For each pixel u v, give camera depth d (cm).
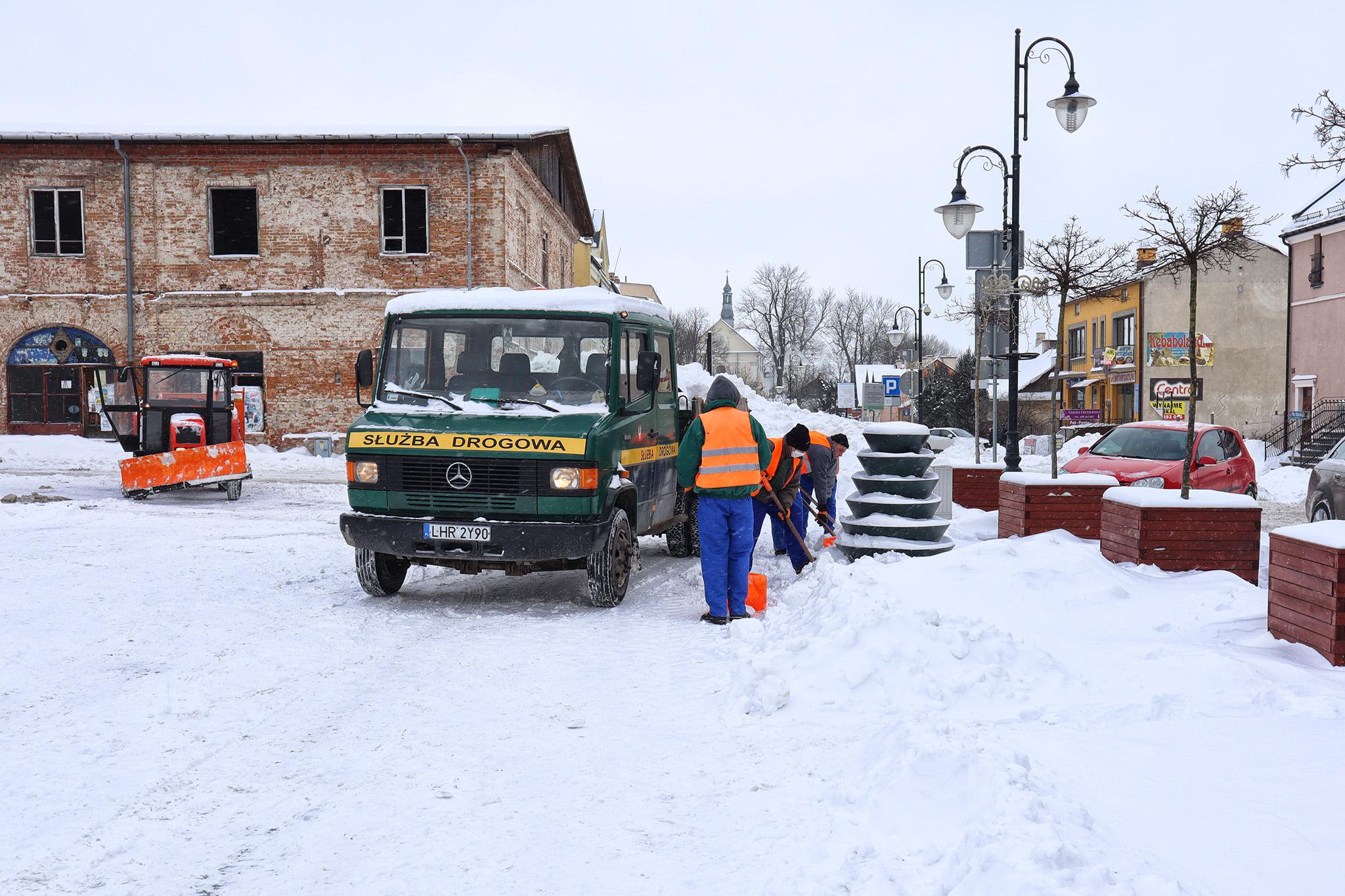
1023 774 367
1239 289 4422
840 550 1034
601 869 347
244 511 1555
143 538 1195
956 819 349
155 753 469
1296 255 3825
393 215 2862
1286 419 3828
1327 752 421
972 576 772
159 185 2836
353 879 341
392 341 895
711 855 356
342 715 535
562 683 604
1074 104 1385
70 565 991
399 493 823
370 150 2823
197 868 349
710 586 783
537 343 880
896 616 609
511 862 354
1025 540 877
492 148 2823
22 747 471
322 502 1723
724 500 782
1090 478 1065
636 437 909
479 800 414
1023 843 308
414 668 638
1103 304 5094
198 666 628
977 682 550
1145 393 4575
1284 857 317
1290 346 3859
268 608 818
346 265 2852
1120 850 319
